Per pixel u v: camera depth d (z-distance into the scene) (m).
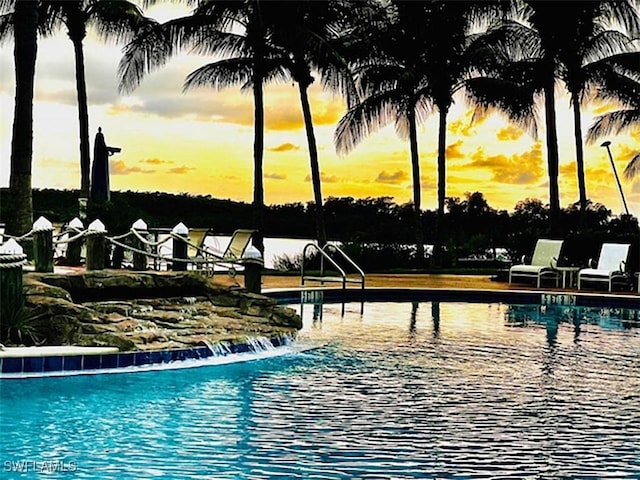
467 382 8.62
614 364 9.84
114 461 5.64
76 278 10.53
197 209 28.86
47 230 10.91
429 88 25.44
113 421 6.73
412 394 7.97
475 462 5.78
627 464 5.79
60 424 6.61
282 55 23.31
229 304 11.66
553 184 24.50
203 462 5.66
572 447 6.20
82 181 23.38
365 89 25.52
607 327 13.58
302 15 23.16
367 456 5.87
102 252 11.64
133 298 11.19
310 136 24.30
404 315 14.92
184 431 6.46
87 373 8.54
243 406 7.35
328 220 30.12
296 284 18.20
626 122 27.92
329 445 6.14
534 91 25.22
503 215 30.02
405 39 25.30
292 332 11.15
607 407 7.54
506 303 17.70
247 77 23.33
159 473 5.41
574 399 7.86
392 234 28.61
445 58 25.03
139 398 7.57
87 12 22.91
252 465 5.62
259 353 10.16
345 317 14.42
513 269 19.52
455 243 26.95
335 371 9.12
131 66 22.48
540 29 24.53
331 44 24.72
